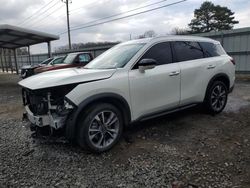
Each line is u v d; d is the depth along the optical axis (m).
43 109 3.68
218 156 3.61
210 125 4.94
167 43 4.72
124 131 4.68
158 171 3.25
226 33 14.96
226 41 15.08
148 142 4.18
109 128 3.90
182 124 5.02
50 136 3.77
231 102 6.99
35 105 3.83
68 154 3.82
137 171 3.27
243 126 4.83
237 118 5.34
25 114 4.45
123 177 3.14
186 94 4.84
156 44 4.54
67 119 3.59
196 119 5.32
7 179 3.17
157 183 2.99
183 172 3.21
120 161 3.56
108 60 4.57
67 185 3.01
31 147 4.13
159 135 4.48
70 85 3.62
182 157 3.61
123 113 4.06
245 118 5.32
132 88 4.05
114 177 3.15
